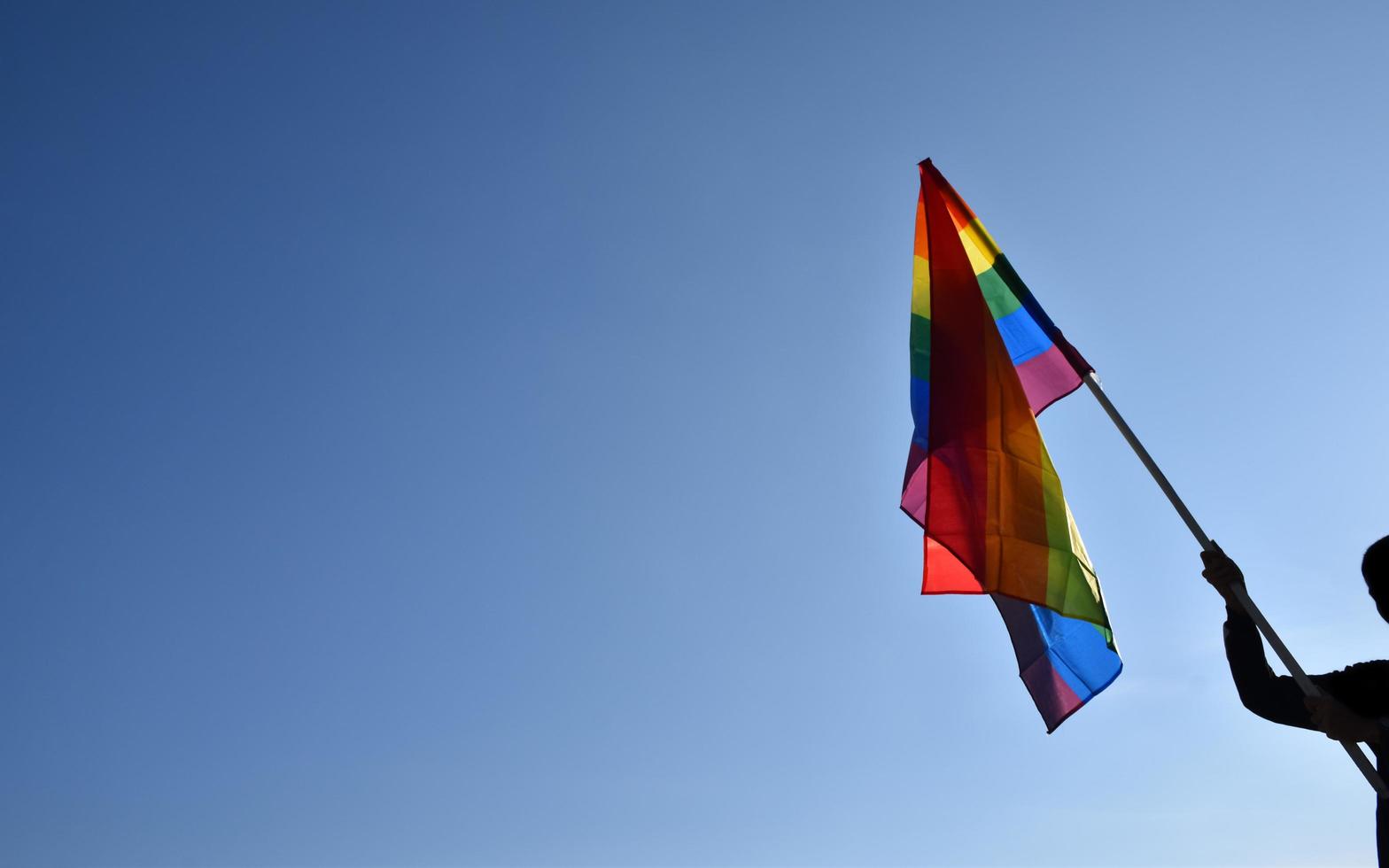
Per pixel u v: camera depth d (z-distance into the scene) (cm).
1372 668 518
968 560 759
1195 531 688
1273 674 541
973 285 833
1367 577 505
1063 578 747
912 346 880
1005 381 802
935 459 791
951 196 872
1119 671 760
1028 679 790
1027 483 773
